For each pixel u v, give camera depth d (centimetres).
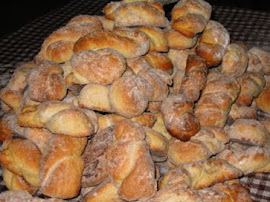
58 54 67
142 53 66
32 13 152
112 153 56
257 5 157
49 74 63
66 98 64
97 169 58
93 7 126
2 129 66
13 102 70
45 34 109
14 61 96
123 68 61
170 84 65
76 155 57
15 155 59
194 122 62
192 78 67
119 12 69
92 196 56
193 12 74
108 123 62
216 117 66
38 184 59
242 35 107
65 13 122
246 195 59
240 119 69
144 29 69
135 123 58
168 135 65
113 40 64
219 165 61
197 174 59
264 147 66
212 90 68
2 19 148
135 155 55
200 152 62
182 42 72
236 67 72
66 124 57
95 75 60
